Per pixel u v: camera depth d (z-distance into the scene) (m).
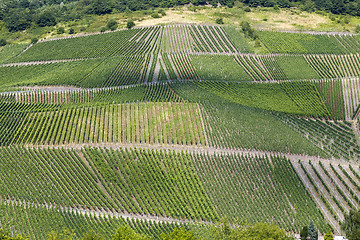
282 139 153.12
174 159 141.75
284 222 118.88
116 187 131.25
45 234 114.12
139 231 115.00
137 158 142.25
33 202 127.31
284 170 137.75
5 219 120.31
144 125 159.88
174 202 125.50
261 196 127.44
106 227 115.81
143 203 127.31
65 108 173.00
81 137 155.25
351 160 145.12
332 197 127.75
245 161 141.75
